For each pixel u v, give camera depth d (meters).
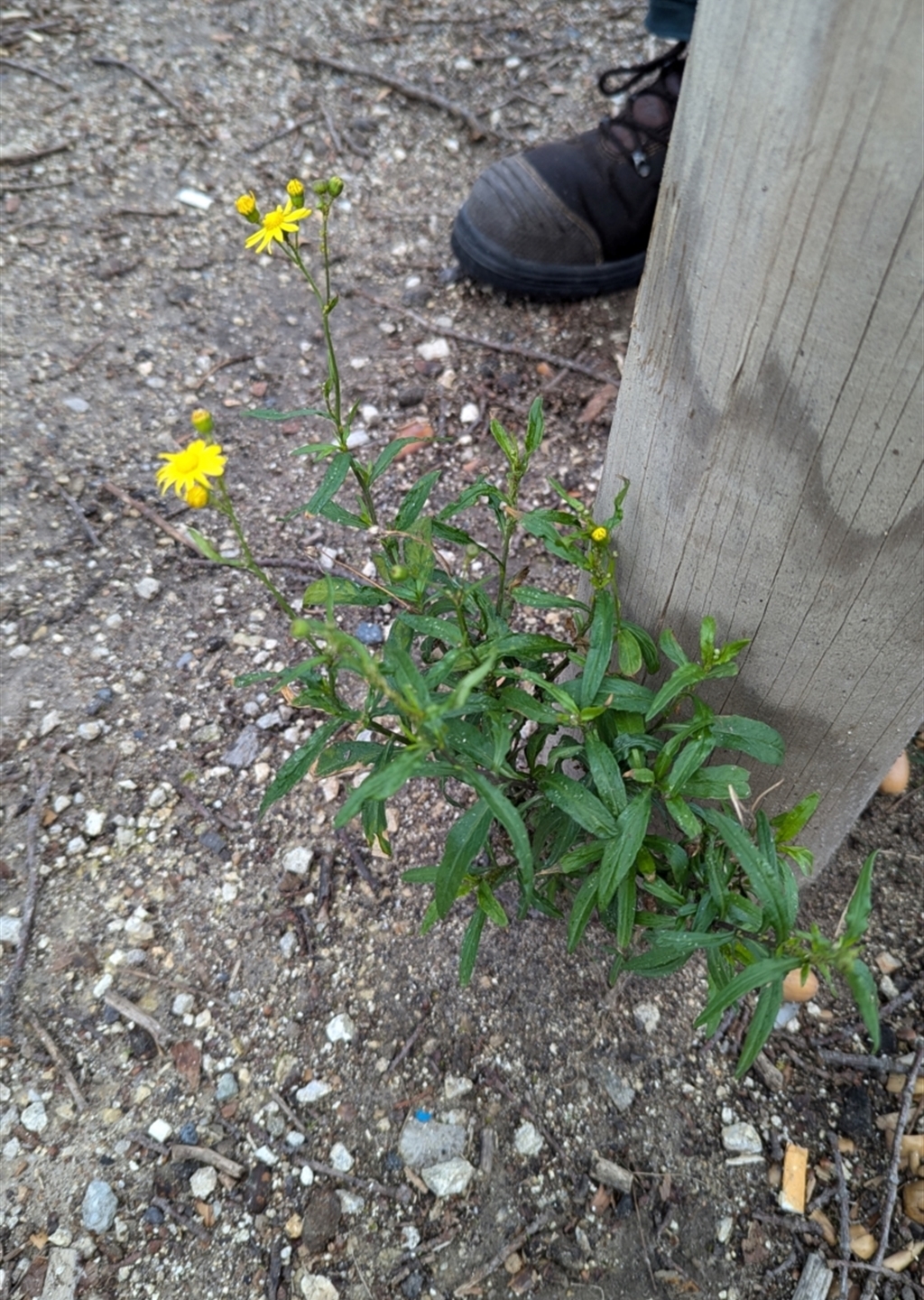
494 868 0.36
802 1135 0.42
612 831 0.32
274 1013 0.44
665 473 0.32
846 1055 0.43
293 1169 0.41
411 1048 0.44
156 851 0.49
